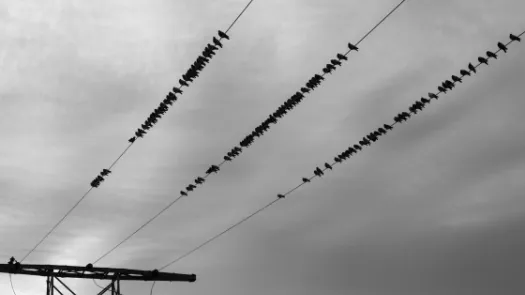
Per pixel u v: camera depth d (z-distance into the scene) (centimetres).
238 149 4291
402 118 3875
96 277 4325
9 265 4003
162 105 4209
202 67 3962
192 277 4700
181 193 4741
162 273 4566
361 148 4103
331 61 3744
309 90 3897
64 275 4191
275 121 4084
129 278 4469
